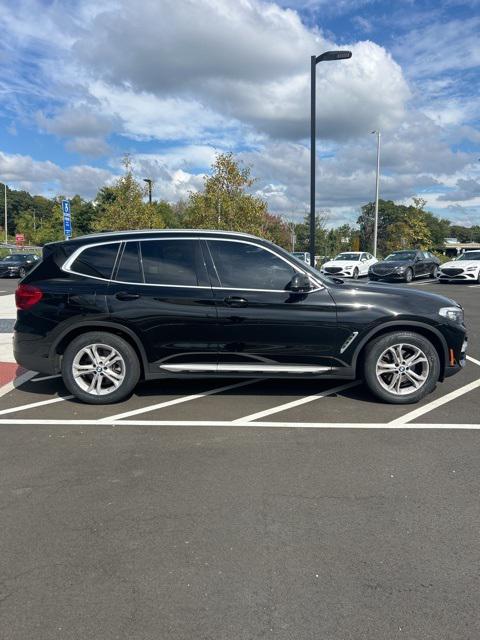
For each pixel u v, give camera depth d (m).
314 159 14.99
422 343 5.22
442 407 5.26
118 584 2.51
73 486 3.54
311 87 14.73
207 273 5.21
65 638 2.16
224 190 21.41
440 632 2.19
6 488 3.51
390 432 4.55
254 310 5.12
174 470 3.79
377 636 2.17
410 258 24.86
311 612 2.31
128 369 5.27
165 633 2.19
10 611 2.32
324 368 5.23
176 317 5.13
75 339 5.24
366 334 5.16
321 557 2.72
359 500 3.33
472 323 10.90
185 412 5.11
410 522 3.06
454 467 3.82
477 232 134.88
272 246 5.27
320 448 4.19
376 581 2.52
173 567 2.64
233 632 2.19
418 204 49.34
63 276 5.27
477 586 2.48
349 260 26.97
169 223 48.56
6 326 10.47
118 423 4.80
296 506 3.25
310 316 5.12
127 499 3.35
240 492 3.45
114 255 5.30
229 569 2.62
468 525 3.03
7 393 5.80
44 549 2.80
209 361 5.23
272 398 5.57
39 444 4.30
